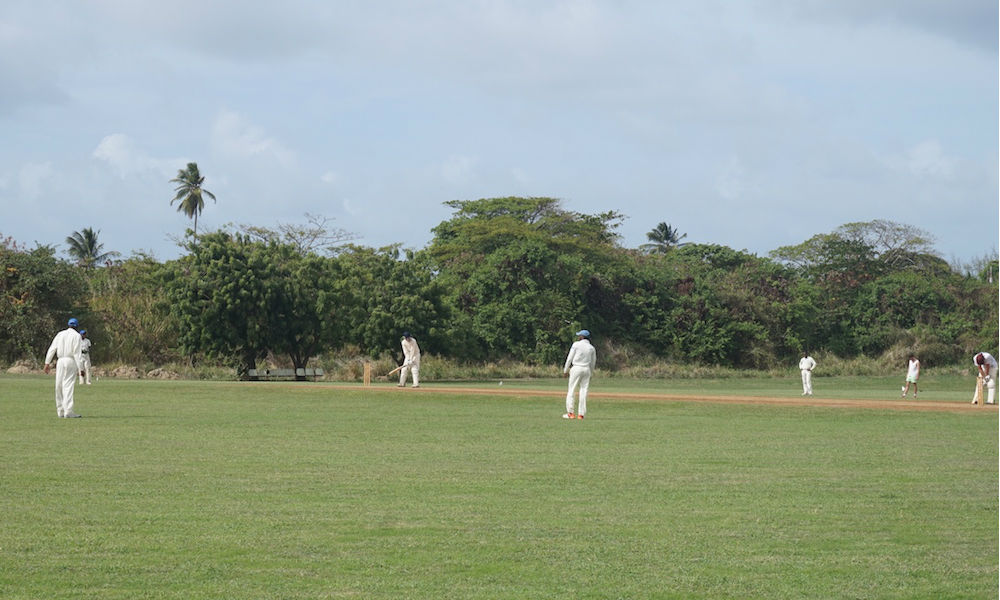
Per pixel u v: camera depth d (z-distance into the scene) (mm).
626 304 77062
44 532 9172
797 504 10945
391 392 32094
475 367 63344
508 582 7555
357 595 7164
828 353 81562
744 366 77875
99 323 53312
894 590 7406
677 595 7242
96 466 13625
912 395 39938
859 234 95438
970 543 8977
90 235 102875
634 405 27625
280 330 52000
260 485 12031
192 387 33500
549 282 72562
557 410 26297
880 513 10430
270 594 7176
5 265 51844
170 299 50375
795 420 23516
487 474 13195
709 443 17688
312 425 20781
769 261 90562
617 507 10688
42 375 44375
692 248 94438
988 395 28578
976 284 92000
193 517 9930
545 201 85500
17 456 14734
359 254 66125
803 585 7531
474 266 74500
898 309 85500
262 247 53875
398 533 9250
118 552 8414
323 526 9547
